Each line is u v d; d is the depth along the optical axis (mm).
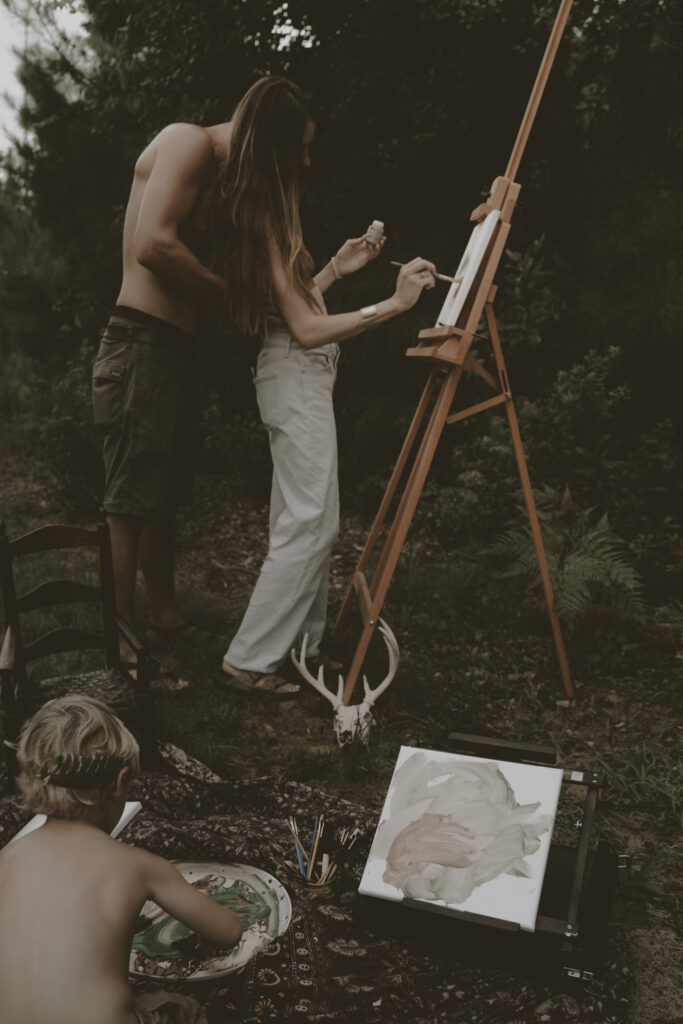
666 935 2506
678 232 6020
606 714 3846
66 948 1601
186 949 2164
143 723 2980
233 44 6301
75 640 3016
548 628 4605
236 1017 2051
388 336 6469
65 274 8828
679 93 5938
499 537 4930
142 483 3641
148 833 2557
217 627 4441
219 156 3416
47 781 1754
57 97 8539
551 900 2340
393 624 4594
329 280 3932
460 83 6016
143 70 7723
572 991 2172
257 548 5797
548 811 2369
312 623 3914
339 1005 2104
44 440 6438
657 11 5699
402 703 3822
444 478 6352
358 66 6078
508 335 6184
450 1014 2098
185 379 3736
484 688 4031
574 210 6477
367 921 2318
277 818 2871
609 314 6062
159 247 3293
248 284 3389
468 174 6422
